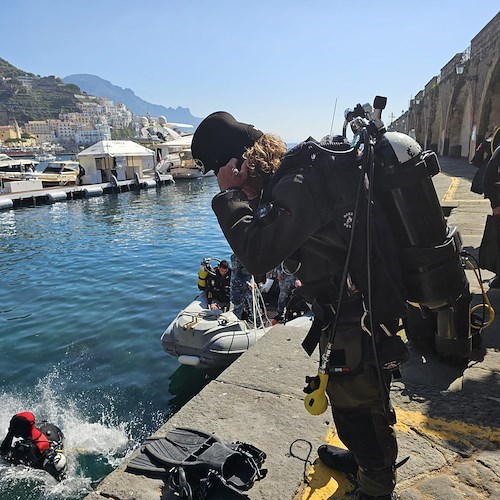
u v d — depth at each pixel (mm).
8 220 27359
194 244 19656
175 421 2521
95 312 10977
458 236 1647
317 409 1490
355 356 1489
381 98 1573
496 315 3791
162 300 11836
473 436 2305
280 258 1402
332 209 1443
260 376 2961
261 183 1595
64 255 17922
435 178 20312
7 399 6934
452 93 35031
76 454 5605
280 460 2193
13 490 5020
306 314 7109
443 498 1924
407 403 2611
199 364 7438
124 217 28000
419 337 3117
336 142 1621
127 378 7574
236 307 8039
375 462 1622
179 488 1922
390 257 1479
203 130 1635
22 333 9719
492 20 24625
